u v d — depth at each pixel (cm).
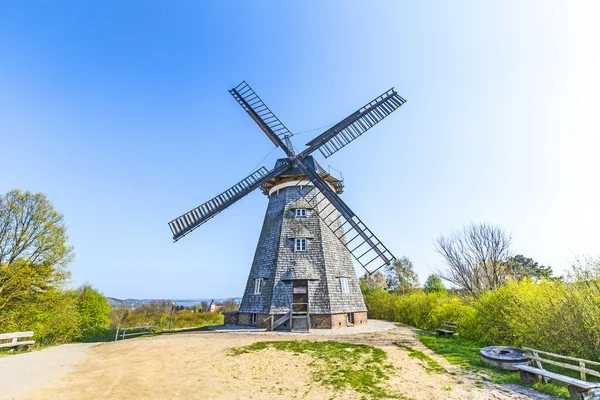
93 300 4491
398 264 4547
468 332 1639
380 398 788
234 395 826
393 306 3077
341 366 1066
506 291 1405
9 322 2242
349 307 2131
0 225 2414
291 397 809
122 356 1263
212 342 1492
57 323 2636
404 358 1167
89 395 824
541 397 766
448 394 802
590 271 994
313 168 2209
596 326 895
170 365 1112
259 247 2419
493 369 1020
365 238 1903
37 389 859
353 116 2294
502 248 2633
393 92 2395
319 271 2114
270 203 2536
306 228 2256
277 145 2383
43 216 2561
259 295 2161
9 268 2284
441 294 2511
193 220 1962
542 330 1048
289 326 1927
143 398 806
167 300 7469
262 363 1117
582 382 721
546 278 1218
